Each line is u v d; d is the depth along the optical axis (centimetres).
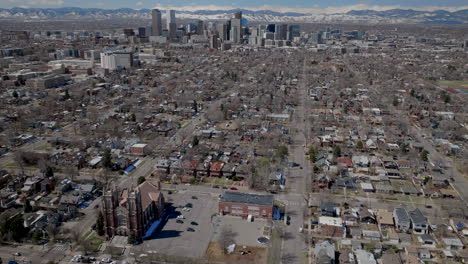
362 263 17350
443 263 17725
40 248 18625
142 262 17512
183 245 18975
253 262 17725
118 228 19350
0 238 19225
